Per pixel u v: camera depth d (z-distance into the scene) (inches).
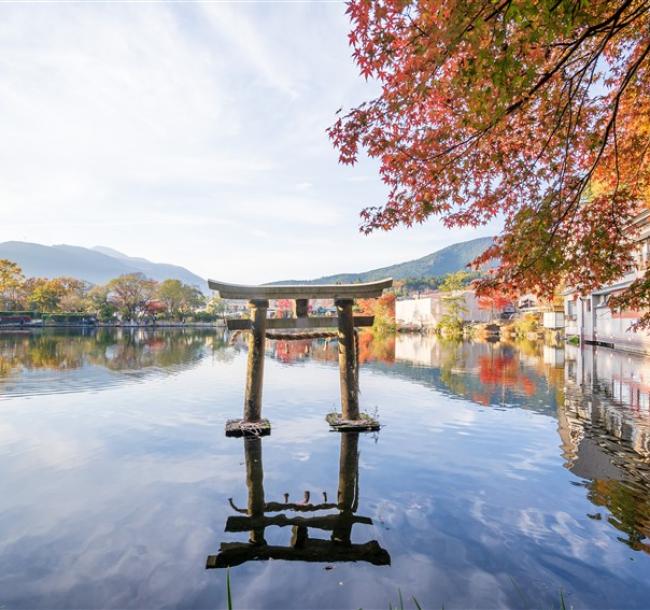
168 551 139.8
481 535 150.5
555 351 968.3
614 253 182.2
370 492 189.6
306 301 329.1
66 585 121.0
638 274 768.9
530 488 193.2
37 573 126.8
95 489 191.9
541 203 186.5
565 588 119.6
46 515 165.8
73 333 1945.1
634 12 151.3
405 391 458.3
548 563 132.5
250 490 191.9
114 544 144.1
